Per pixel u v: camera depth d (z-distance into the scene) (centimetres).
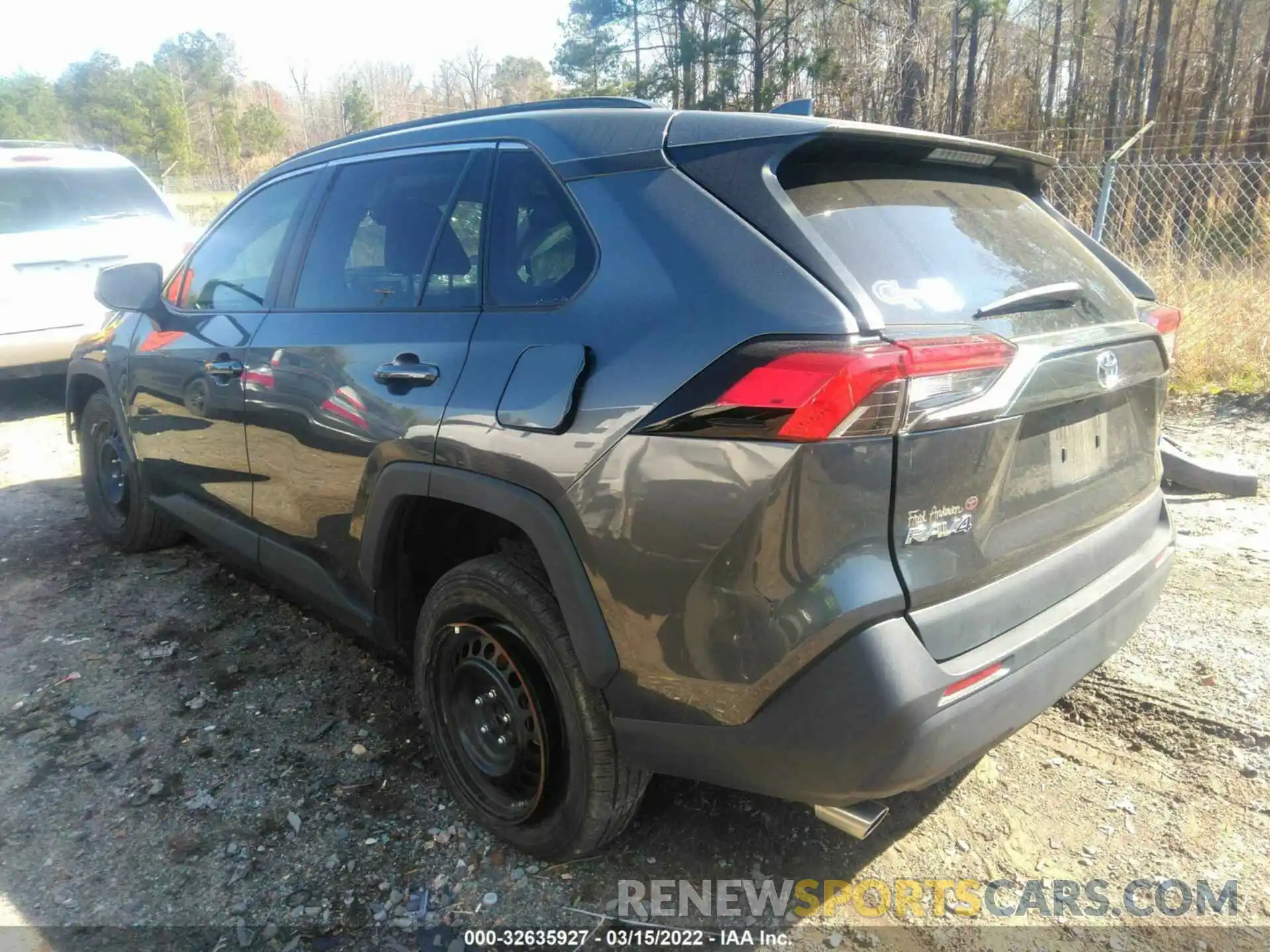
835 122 203
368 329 263
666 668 190
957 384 176
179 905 225
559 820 224
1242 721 284
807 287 177
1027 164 255
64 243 698
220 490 339
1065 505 218
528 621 216
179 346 350
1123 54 2316
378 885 231
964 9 2292
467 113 275
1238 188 812
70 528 480
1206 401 636
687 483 180
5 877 234
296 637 359
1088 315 228
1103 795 258
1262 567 392
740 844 242
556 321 212
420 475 233
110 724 301
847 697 172
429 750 286
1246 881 226
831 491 169
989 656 187
